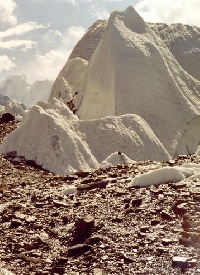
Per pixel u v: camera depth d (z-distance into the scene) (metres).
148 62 46.25
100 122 36.03
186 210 13.33
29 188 20.41
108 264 11.52
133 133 36.12
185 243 11.66
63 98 52.44
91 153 33.72
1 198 18.42
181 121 45.16
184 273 10.39
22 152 32.50
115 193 16.14
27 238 13.85
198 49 56.94
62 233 13.91
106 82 45.25
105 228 13.31
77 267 11.75
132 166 20.89
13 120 46.19
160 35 57.53
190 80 51.34
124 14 50.38
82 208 15.41
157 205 14.24
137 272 10.85
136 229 13.02
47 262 12.21
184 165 17.70
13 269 11.84
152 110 43.91
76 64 56.56
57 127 32.97
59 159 30.94
